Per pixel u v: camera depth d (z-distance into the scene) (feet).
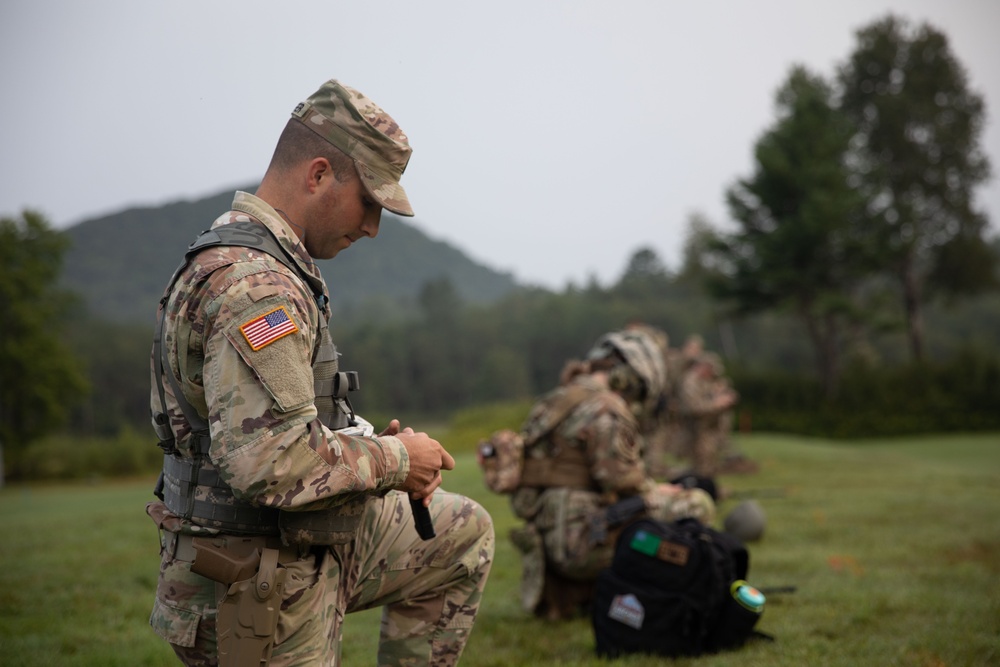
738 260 133.59
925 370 123.24
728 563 12.71
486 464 14.98
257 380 6.59
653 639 12.48
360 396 293.23
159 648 13.21
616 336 16.07
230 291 6.72
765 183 131.54
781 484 38.14
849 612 14.44
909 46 143.84
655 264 361.51
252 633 6.88
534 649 13.24
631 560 12.82
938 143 141.59
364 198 7.57
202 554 6.92
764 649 12.43
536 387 318.65
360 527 8.06
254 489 6.51
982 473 45.83
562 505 14.69
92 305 398.01
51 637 13.74
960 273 147.02
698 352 37.81
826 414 118.93
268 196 7.52
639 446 14.90
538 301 364.38
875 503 29.99
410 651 8.70
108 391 238.89
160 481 7.71
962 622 13.42
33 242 137.49
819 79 138.31
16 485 115.34
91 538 23.77
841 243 126.21
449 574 8.68
